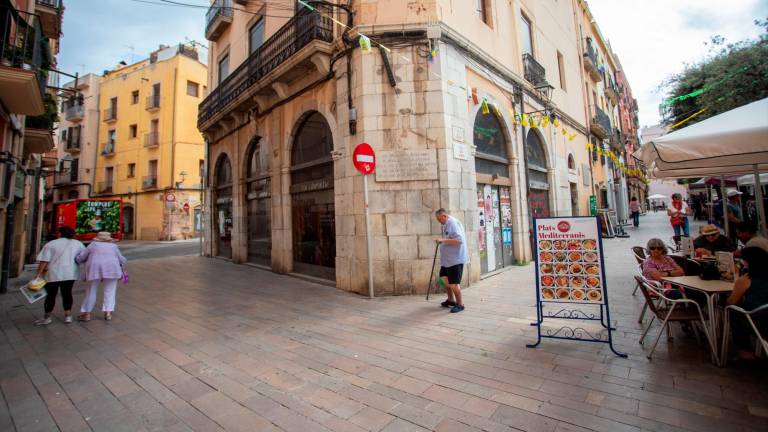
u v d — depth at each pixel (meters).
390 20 7.11
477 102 8.13
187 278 9.66
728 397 2.73
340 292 7.23
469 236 7.34
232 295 7.29
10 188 8.02
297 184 9.35
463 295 6.48
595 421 2.51
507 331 4.50
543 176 12.06
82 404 3.01
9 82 6.24
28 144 10.56
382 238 6.79
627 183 28.30
